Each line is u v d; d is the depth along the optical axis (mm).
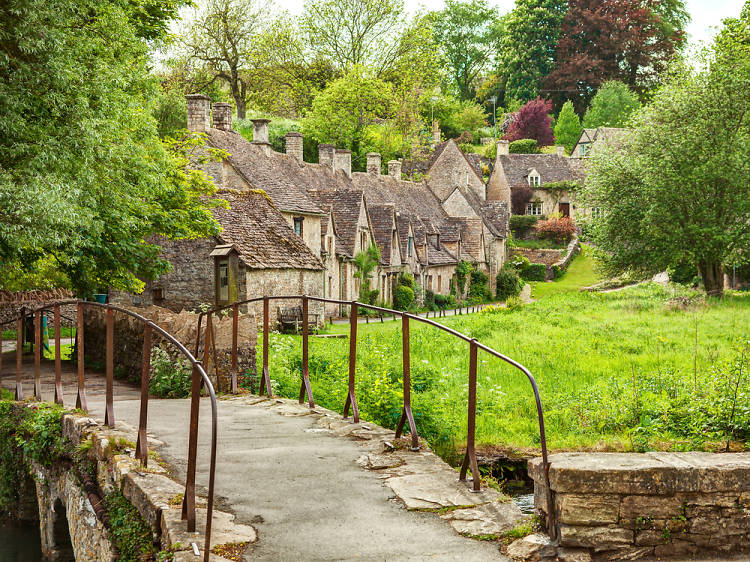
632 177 39750
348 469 7293
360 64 77000
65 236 15680
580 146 99438
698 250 39250
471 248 69000
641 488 5477
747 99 36781
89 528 8164
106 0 16531
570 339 24188
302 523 5844
